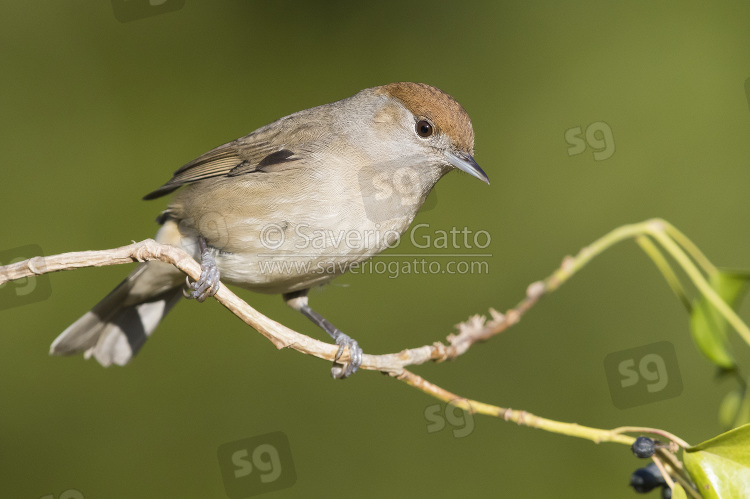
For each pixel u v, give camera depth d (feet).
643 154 38.29
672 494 15.74
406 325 35.37
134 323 25.36
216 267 22.27
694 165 37.78
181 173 23.76
